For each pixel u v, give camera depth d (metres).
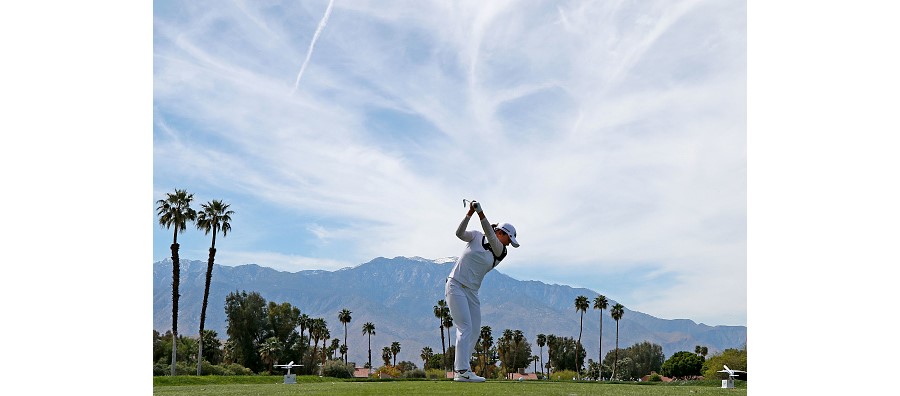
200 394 8.42
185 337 53.19
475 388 8.16
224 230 39.62
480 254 9.65
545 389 8.07
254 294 59.41
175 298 36.84
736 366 50.06
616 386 9.57
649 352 105.81
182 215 37.00
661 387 9.66
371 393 7.40
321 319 78.50
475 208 9.48
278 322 59.69
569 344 105.69
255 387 10.27
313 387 9.22
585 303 90.25
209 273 39.53
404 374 42.06
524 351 98.44
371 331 88.88
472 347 9.80
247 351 57.53
